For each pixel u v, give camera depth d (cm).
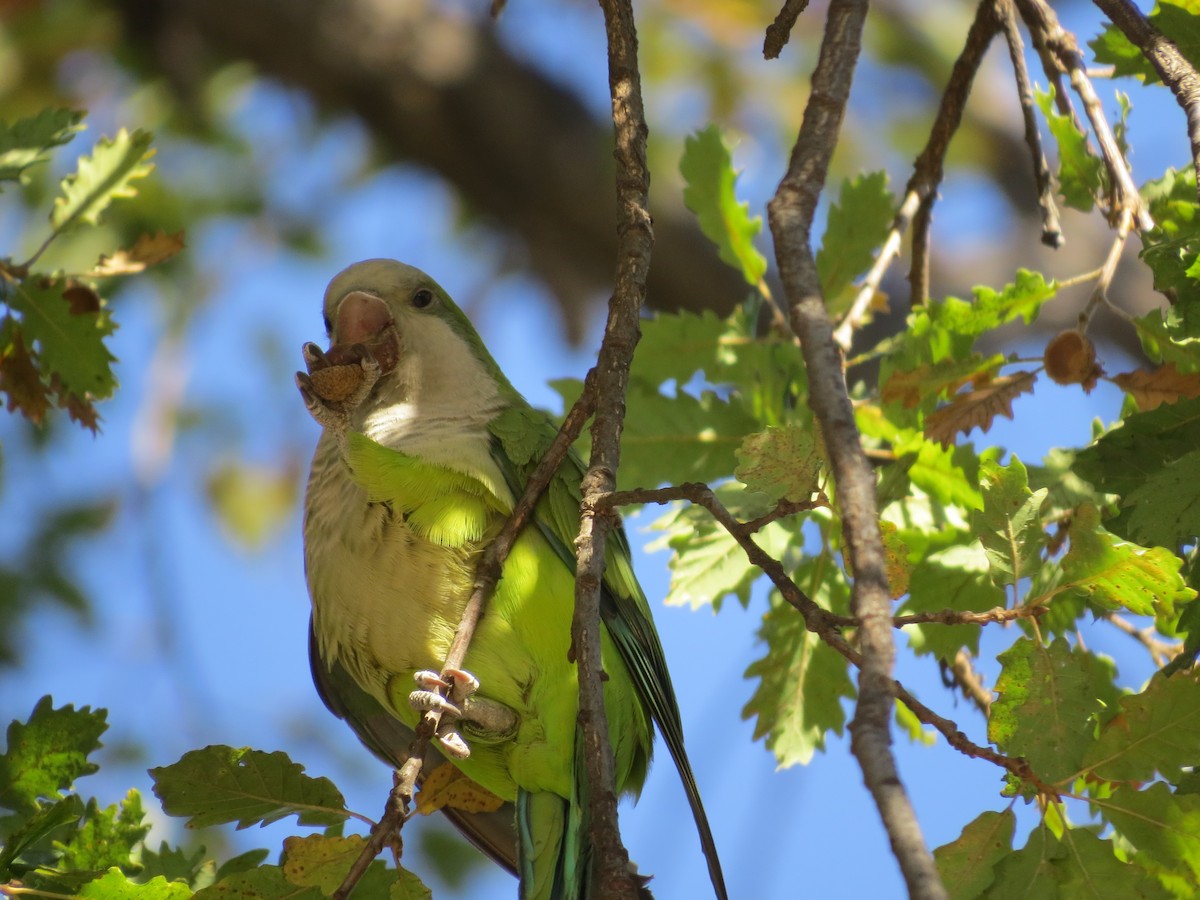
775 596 704
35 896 520
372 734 789
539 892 673
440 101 1491
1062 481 630
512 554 672
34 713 559
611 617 707
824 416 378
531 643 673
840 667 690
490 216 1559
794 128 1458
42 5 1435
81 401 675
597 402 569
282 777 526
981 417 630
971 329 643
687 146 764
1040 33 677
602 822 433
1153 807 477
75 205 671
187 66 1473
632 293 543
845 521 361
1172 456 538
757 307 771
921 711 447
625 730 724
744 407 747
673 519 704
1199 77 496
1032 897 489
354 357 705
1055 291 629
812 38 1473
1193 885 478
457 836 1320
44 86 1441
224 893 511
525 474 698
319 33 1462
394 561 674
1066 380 610
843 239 756
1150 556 484
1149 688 482
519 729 682
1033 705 493
